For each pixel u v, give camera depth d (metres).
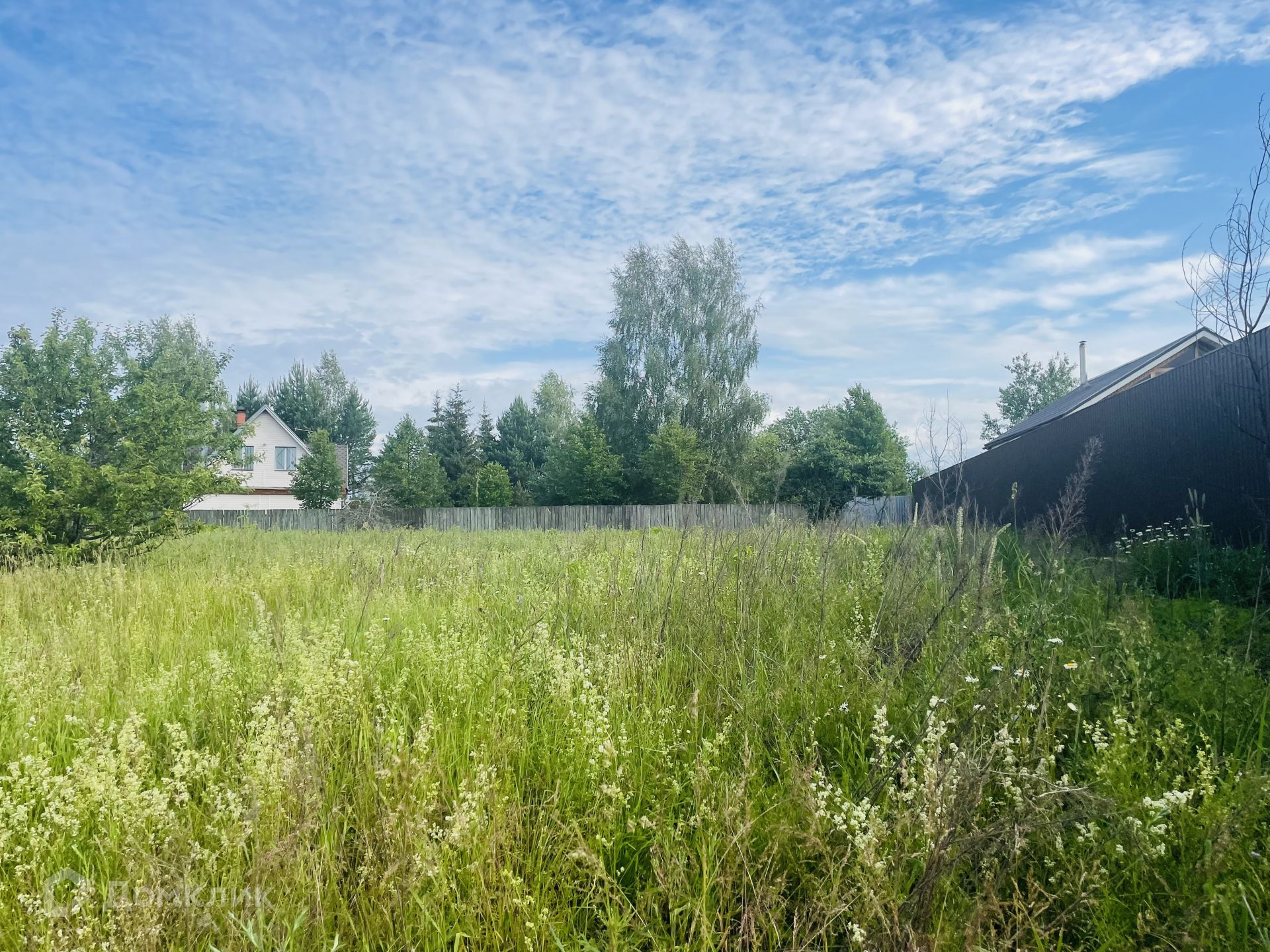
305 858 2.38
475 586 7.33
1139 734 2.93
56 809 2.77
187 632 5.64
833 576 6.17
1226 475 8.20
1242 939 1.96
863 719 3.41
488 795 2.66
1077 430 11.61
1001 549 7.63
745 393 42.44
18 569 10.03
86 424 12.36
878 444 42.34
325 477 42.69
